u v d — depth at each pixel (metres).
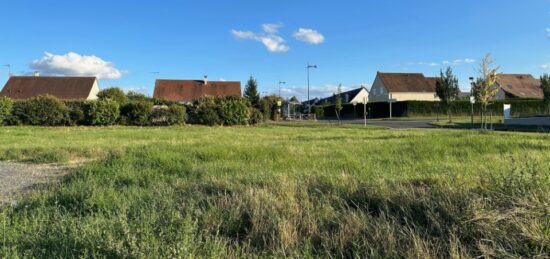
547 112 49.59
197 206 4.73
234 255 3.41
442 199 4.33
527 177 4.62
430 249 3.41
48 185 7.35
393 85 70.69
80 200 5.59
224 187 5.75
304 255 3.39
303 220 4.12
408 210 4.25
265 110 45.34
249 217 4.34
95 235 3.68
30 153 11.98
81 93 60.62
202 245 3.55
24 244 3.77
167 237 3.54
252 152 10.48
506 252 3.21
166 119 32.28
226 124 34.19
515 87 68.31
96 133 22.02
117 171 7.91
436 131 20.47
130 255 3.27
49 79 62.19
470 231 3.59
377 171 7.06
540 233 3.32
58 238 3.84
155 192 5.80
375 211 4.57
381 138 15.75
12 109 29.55
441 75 44.84
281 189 5.23
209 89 69.62
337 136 17.94
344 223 4.00
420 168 7.48
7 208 5.29
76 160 11.02
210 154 10.20
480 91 23.89
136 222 3.99
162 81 70.00
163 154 9.73
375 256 3.33
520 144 11.38
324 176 6.16
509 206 3.85
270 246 3.67
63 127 28.86
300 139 16.28
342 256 3.46
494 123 34.94
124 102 33.50
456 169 6.92
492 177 4.84
